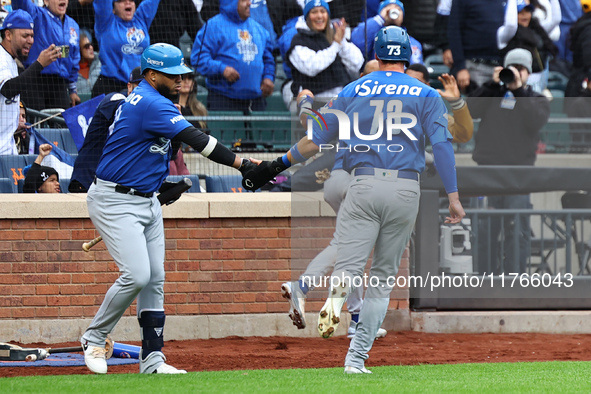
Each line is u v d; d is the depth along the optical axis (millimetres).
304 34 37906
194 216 27875
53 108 34000
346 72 38562
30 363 22188
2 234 26953
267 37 39844
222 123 37688
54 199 27344
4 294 26969
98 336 18875
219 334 28047
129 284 18266
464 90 43312
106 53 36344
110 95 27828
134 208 18484
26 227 27078
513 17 43375
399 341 27438
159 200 19734
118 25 36344
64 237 27281
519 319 29844
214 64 38250
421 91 18484
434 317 29484
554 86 47094
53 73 33781
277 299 28531
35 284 27125
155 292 19188
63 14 35562
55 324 27141
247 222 28375
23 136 32844
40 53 33656
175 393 14883
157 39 37406
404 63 19141
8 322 26906
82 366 21875
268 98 39938
